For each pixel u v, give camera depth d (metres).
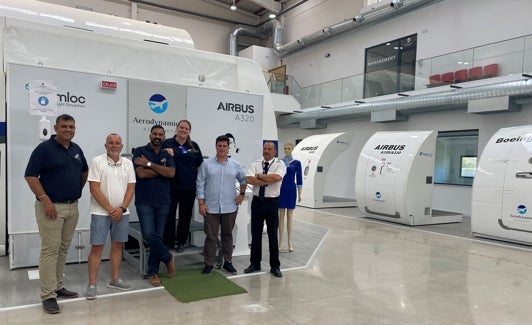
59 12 4.75
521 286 3.80
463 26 9.23
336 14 12.88
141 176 3.42
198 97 4.64
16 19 3.99
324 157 9.56
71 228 3.04
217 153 3.88
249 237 4.77
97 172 3.11
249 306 3.13
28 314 2.84
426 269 4.33
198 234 4.32
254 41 16.72
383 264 4.51
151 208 3.47
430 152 7.24
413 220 7.12
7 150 3.66
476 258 4.86
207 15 15.23
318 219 7.79
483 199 5.99
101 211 3.15
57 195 2.86
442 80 8.90
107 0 13.30
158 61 4.70
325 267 4.34
